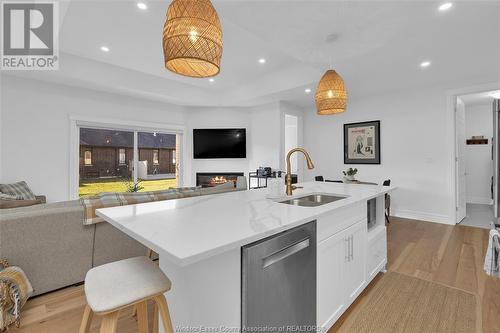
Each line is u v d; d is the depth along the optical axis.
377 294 2.06
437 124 4.31
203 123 6.26
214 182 6.32
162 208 1.54
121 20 2.86
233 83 5.30
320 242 1.44
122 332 1.64
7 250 1.82
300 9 2.15
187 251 0.83
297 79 4.35
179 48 1.23
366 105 5.18
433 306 1.89
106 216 1.34
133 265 1.20
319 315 1.45
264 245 1.07
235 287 1.03
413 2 2.06
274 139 5.71
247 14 2.24
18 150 3.94
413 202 4.59
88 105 4.61
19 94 3.93
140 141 5.49
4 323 1.60
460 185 4.44
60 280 2.07
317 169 6.05
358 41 2.76
